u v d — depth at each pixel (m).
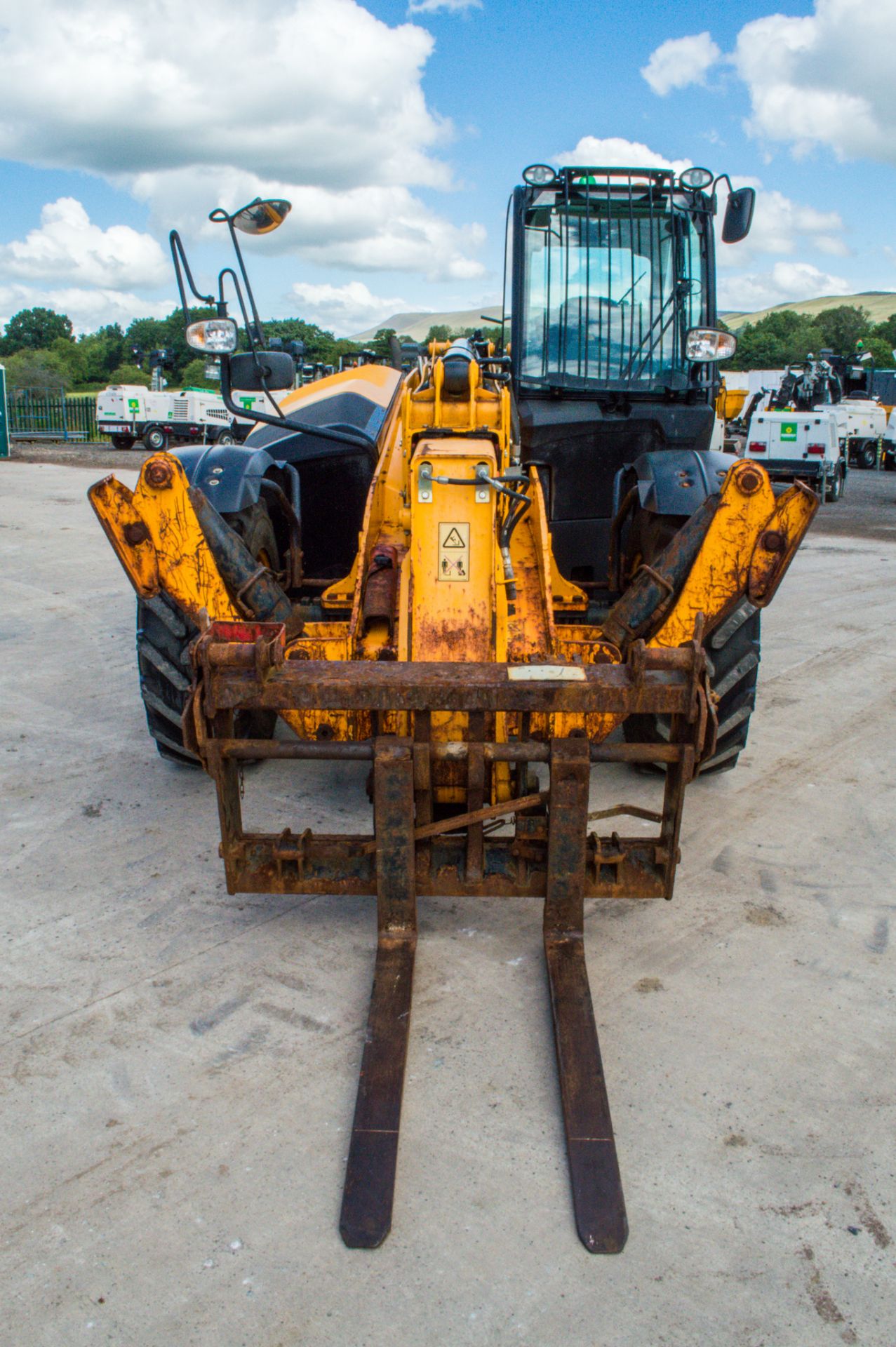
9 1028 2.59
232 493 3.64
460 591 2.94
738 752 4.16
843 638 6.95
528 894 2.83
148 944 2.98
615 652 3.21
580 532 5.08
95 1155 2.18
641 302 4.91
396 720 2.85
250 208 3.40
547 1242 1.97
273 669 2.57
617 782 4.27
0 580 8.45
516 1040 2.56
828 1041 2.59
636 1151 2.21
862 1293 1.88
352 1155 2.13
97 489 3.03
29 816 3.83
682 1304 1.85
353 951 2.97
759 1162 2.19
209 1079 2.41
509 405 3.53
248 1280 1.88
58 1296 1.85
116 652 6.18
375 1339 1.77
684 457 3.78
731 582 3.08
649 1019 2.67
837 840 3.77
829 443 16.56
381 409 4.95
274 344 7.93
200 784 4.15
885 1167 2.18
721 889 3.38
